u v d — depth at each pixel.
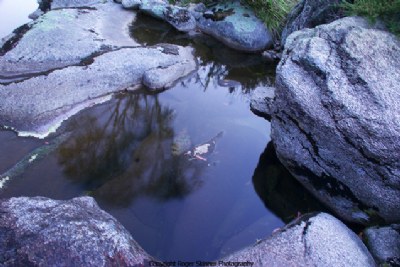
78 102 5.39
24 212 3.19
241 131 5.30
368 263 3.22
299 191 4.50
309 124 4.01
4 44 6.10
